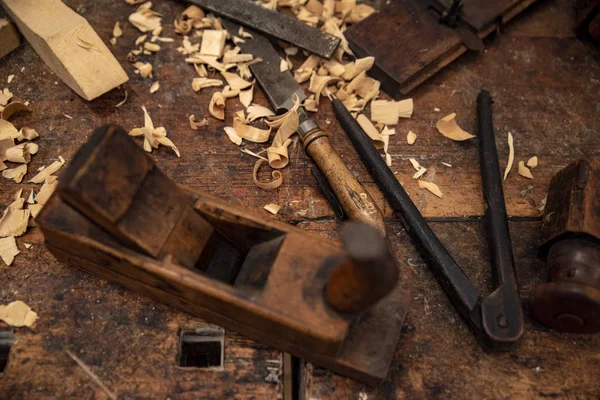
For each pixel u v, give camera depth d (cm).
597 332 57
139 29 72
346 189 61
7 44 69
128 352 57
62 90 68
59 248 57
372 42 71
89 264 57
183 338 58
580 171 60
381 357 55
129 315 58
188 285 53
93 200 50
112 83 66
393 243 62
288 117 65
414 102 70
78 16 67
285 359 58
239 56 70
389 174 63
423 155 67
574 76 72
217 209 55
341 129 68
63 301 58
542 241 60
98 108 67
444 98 70
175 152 65
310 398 56
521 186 66
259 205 63
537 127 69
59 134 66
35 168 64
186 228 55
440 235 63
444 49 70
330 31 73
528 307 60
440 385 57
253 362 57
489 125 67
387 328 55
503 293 57
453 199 65
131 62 70
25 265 60
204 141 66
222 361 57
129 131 66
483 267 61
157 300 58
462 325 59
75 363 56
